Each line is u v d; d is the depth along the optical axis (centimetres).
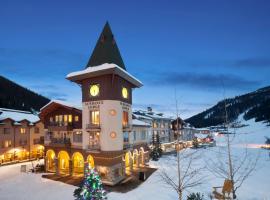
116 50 3791
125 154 3725
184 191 2753
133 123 4378
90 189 2042
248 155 6100
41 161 5084
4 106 9869
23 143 5341
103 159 3316
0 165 4609
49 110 4078
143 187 3000
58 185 3127
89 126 3441
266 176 3609
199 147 8025
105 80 3434
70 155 3722
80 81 3734
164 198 2539
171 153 6241
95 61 3659
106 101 3403
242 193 2677
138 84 4059
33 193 2783
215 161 5019
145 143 4769
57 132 4009
